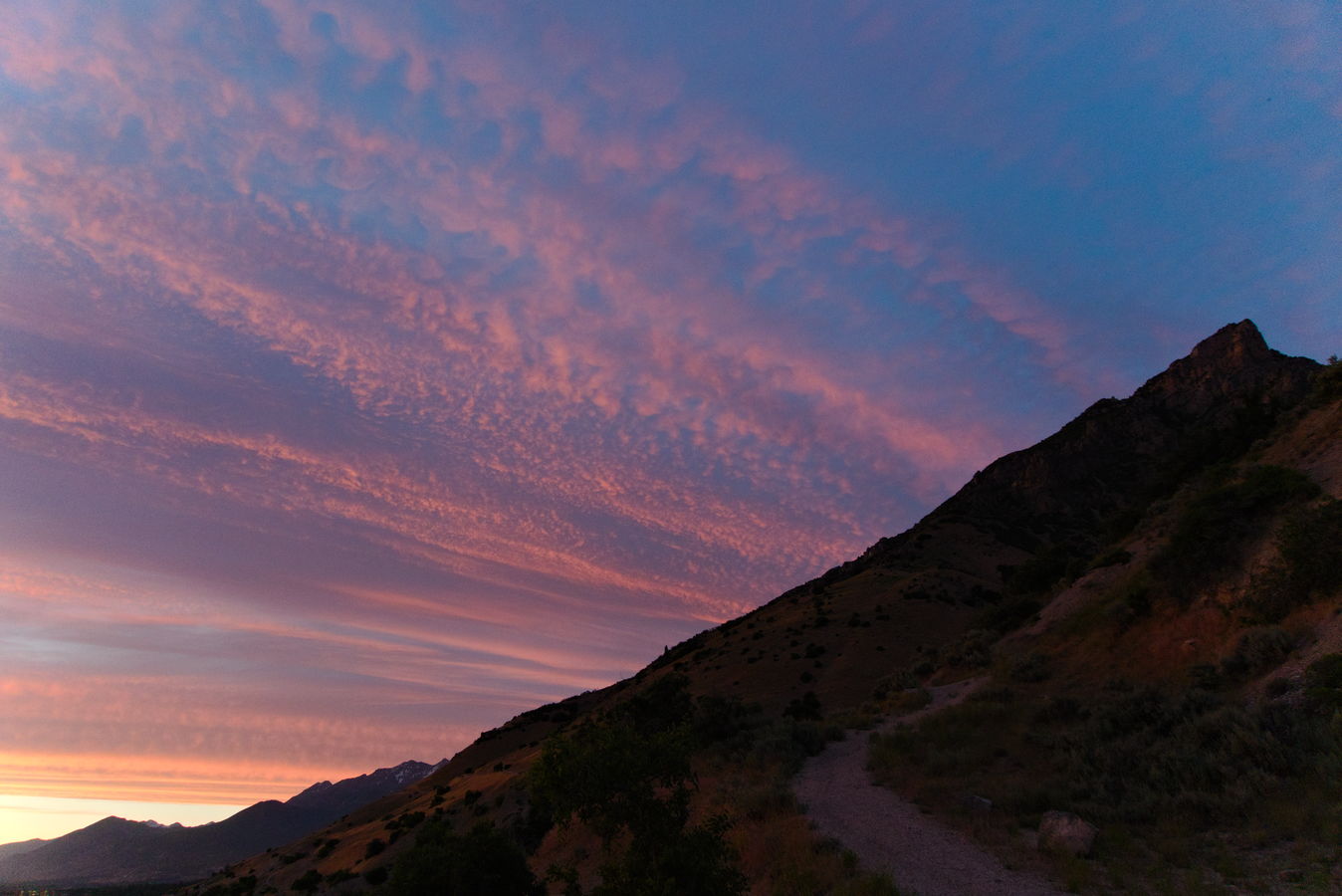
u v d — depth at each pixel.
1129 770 19.94
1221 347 167.88
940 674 46.88
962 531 138.00
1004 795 20.19
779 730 32.97
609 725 13.62
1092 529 130.38
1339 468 29.66
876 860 16.25
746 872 17.39
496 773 83.12
